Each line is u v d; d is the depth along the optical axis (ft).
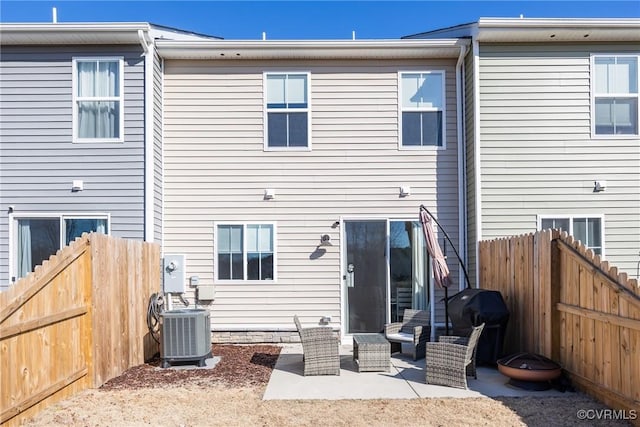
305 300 26.91
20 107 25.59
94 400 16.15
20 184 25.49
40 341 14.73
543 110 25.79
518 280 21.35
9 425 13.12
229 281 26.91
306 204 27.22
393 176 27.35
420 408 15.65
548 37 25.49
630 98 25.89
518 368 17.51
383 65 27.55
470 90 26.48
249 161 27.35
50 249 25.53
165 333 21.20
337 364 19.83
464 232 27.09
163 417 14.70
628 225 25.59
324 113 27.48
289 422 14.38
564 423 14.21
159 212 26.71
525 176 25.64
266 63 27.55
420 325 23.90
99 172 25.55
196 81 27.53
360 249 27.25
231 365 21.61
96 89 25.80
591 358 16.25
